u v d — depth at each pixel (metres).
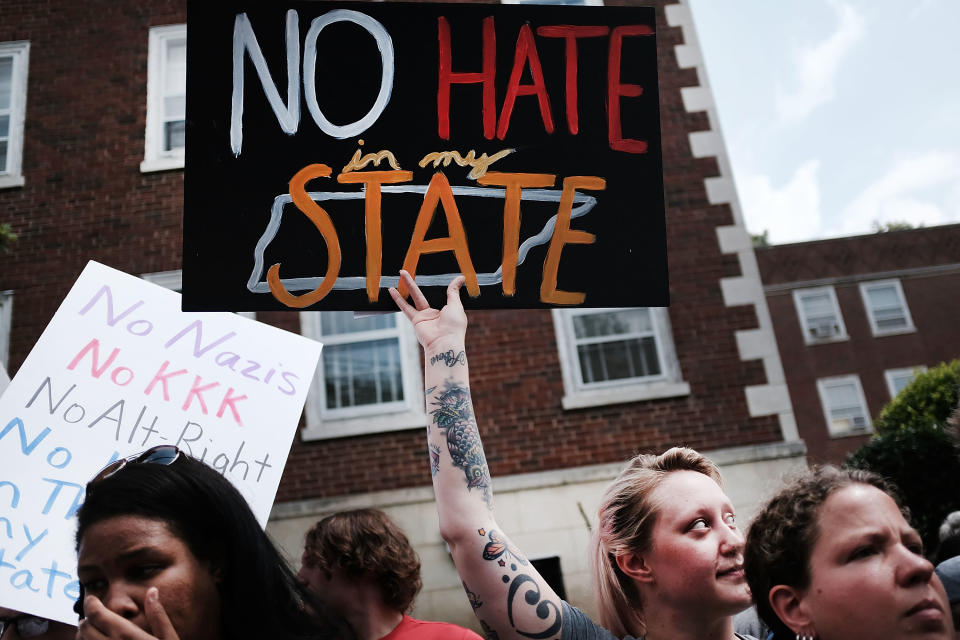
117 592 1.35
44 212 8.59
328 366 8.20
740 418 7.86
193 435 2.29
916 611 1.23
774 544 1.34
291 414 2.37
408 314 2.07
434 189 2.21
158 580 1.36
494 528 1.73
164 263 8.44
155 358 2.36
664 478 1.74
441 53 2.29
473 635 2.49
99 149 8.78
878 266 24.41
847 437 23.05
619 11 2.33
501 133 2.26
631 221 2.23
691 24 8.96
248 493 2.26
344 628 1.71
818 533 1.30
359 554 2.52
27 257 8.46
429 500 7.71
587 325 8.18
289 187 2.18
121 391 2.30
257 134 2.21
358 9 2.29
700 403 7.90
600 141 2.27
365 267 2.15
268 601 1.47
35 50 9.07
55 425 2.22
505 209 2.21
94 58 9.05
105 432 2.24
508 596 1.66
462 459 1.80
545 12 2.32
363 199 2.19
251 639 1.45
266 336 2.45
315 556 2.58
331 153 2.21
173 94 8.99
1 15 9.16
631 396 7.90
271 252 2.15
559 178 2.24
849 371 23.62
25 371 2.26
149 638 1.28
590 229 2.22
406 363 8.16
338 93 2.25
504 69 2.29
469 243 2.19
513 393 7.97
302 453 7.90
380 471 7.82
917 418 15.81
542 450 7.83
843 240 24.62
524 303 2.16
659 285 2.21
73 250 8.48
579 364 8.09
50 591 2.04
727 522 1.68
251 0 2.27
